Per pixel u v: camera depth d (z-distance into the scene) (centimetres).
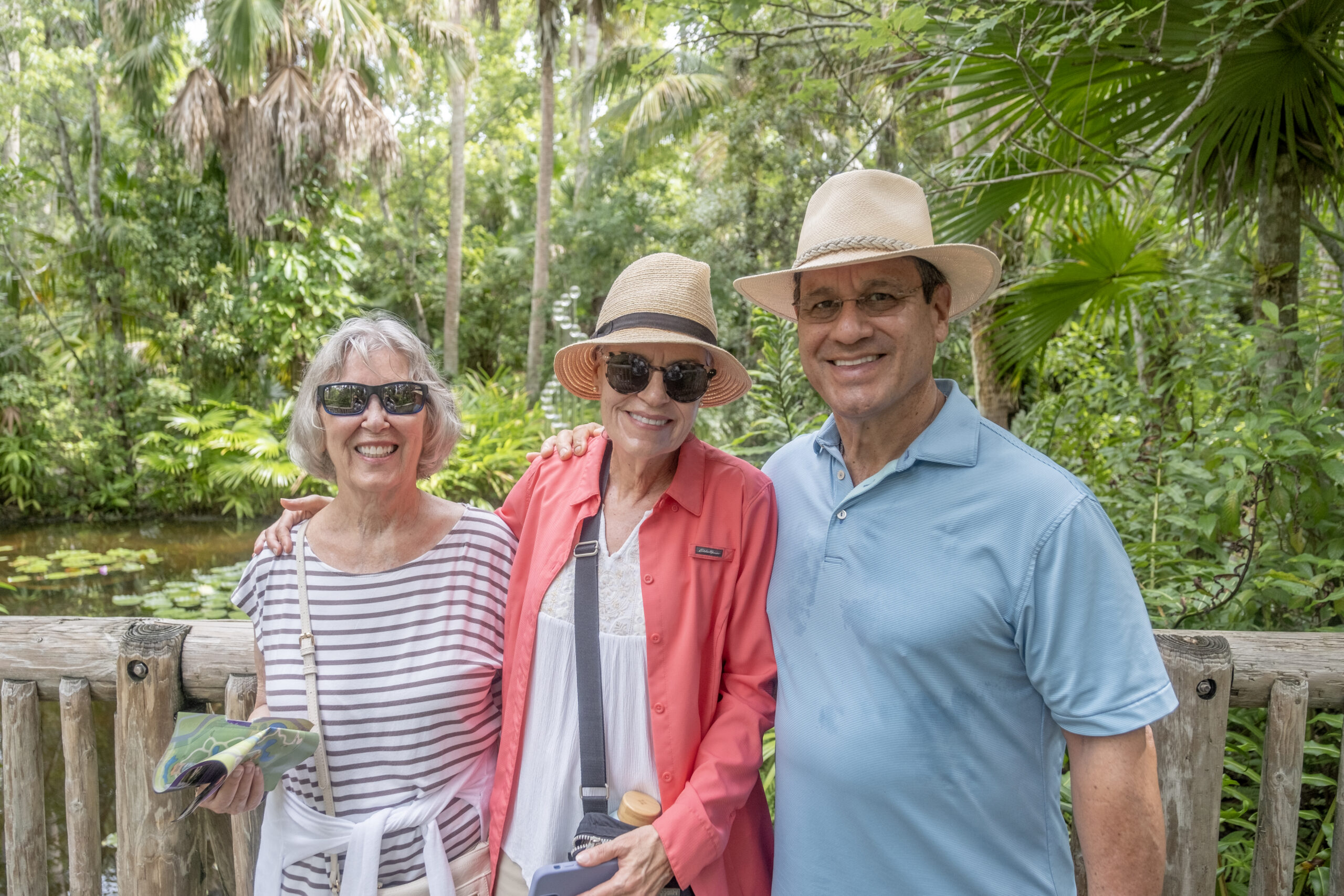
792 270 140
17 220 1101
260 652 157
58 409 1021
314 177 1128
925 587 124
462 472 915
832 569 133
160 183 1128
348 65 1089
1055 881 124
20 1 971
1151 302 373
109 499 1030
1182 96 286
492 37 1856
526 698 148
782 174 923
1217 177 304
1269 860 163
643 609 143
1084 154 325
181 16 1029
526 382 1533
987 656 122
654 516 147
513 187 1948
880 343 130
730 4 402
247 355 1169
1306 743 190
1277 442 228
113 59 1063
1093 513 118
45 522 1002
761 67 801
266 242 1105
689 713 140
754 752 140
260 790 139
